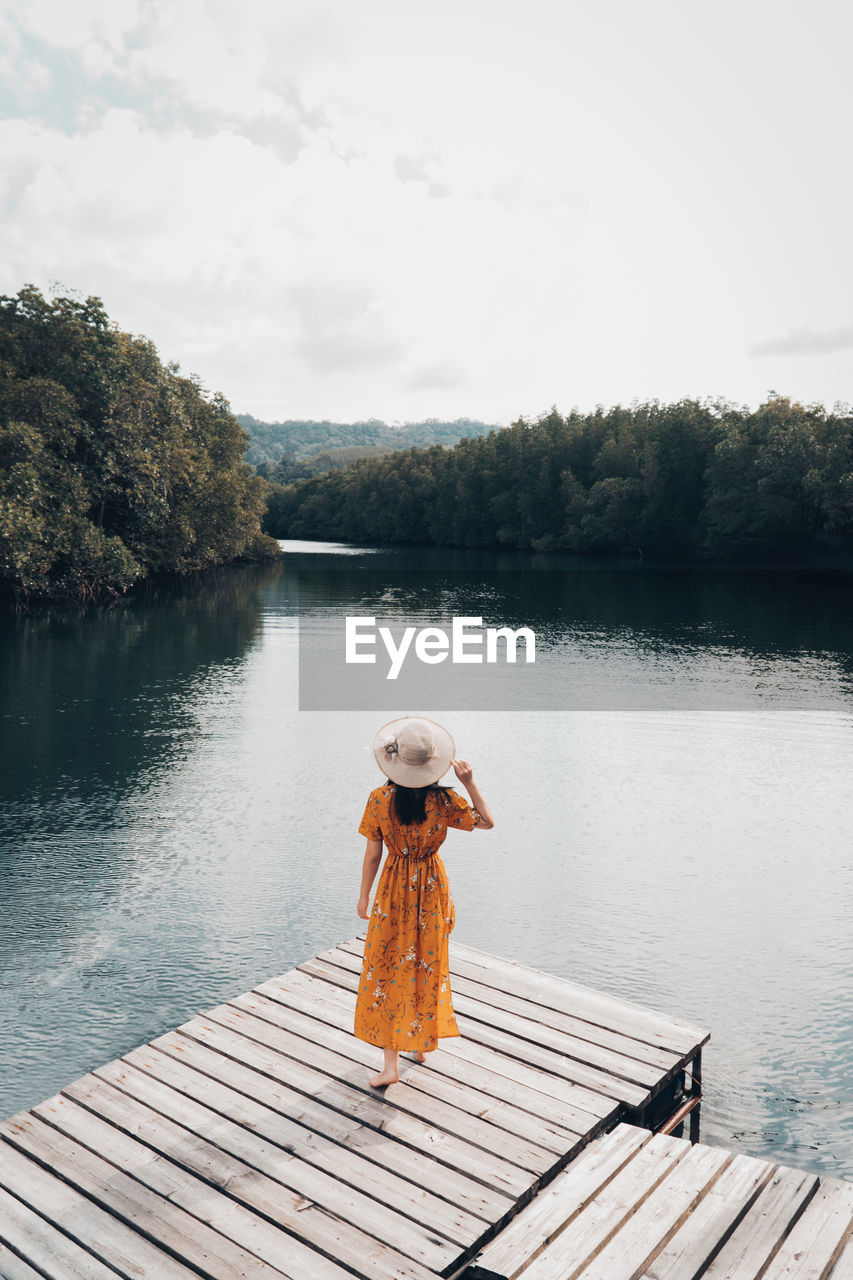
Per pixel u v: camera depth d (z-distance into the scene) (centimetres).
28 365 4062
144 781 1331
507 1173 405
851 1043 680
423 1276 347
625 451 8819
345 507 13538
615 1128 442
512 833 1136
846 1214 383
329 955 632
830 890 962
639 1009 556
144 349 4697
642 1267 348
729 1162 418
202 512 5325
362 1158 418
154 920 877
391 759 445
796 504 6525
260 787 1308
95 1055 658
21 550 3409
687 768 1425
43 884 959
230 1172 410
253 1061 498
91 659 2411
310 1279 348
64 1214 388
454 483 11306
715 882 983
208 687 2050
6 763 1421
